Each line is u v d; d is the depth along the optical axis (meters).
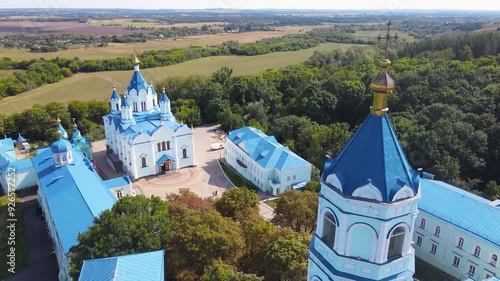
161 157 100.75
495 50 169.50
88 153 105.06
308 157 107.00
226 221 56.16
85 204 62.66
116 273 37.09
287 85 157.75
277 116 139.12
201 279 45.16
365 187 24.52
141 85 101.50
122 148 100.19
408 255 26.69
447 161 87.56
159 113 105.69
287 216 65.56
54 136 127.31
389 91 24.98
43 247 70.69
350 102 137.50
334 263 27.02
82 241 50.25
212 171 104.25
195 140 128.00
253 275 44.47
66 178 73.19
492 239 57.25
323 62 196.38
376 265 25.48
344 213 25.38
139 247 49.28
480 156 95.88
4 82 168.38
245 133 105.44
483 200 63.88
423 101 125.06
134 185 95.38
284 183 91.25
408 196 25.08
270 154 94.31
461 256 61.62
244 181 98.75
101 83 185.50
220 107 145.50
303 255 49.34
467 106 110.88
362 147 25.88
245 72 198.38
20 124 135.88
